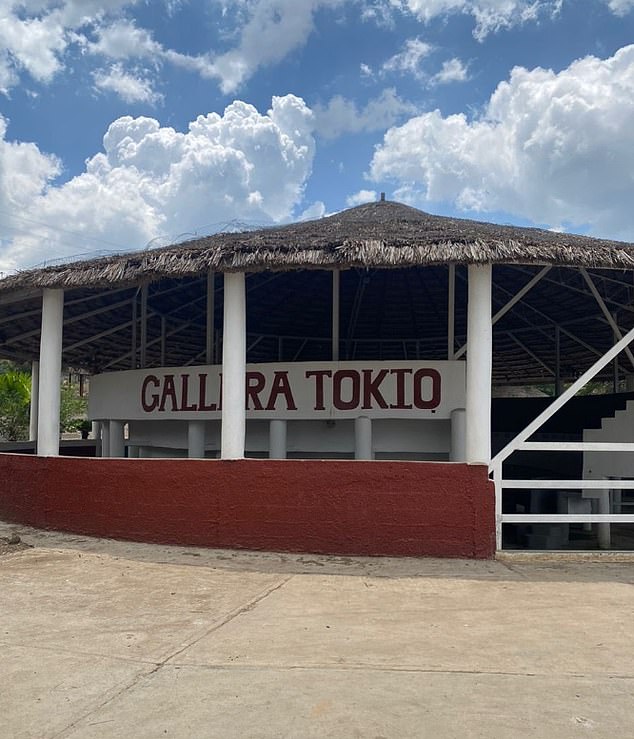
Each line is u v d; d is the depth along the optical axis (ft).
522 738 9.62
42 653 13.21
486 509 21.18
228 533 22.54
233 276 23.26
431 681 11.68
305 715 10.37
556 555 21.48
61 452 50.29
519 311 43.47
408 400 27.43
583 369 58.75
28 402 71.46
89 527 24.57
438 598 17.03
